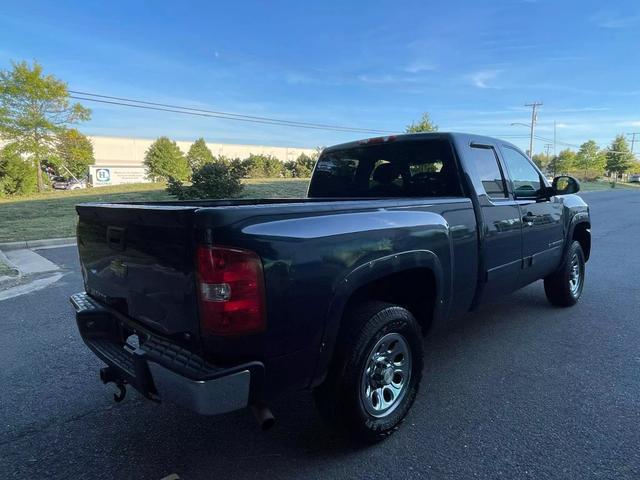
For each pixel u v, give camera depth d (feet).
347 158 15.24
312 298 7.62
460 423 10.02
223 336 6.86
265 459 8.92
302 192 75.00
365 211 8.86
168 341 7.79
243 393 7.02
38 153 95.55
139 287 8.31
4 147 94.22
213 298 6.81
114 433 9.89
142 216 7.80
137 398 11.46
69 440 9.64
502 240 13.08
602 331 15.75
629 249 32.68
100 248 9.48
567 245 17.57
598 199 100.17
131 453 9.17
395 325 9.22
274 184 88.89
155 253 7.70
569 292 18.15
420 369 10.09
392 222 9.21
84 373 12.88
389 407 9.53
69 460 8.96
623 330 15.83
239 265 6.81
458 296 11.46
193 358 7.19
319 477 8.35
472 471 8.40
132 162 245.86
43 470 8.64
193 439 9.65
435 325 10.85
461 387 11.71
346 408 8.71
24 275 25.54
